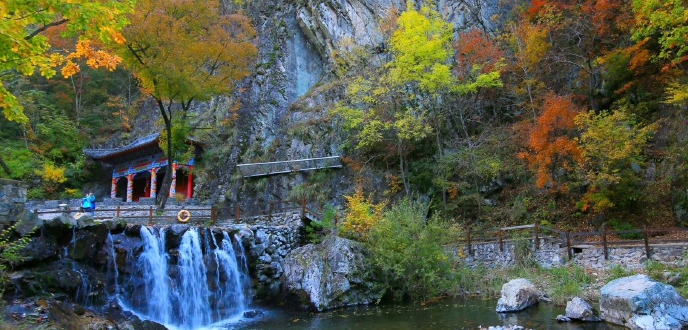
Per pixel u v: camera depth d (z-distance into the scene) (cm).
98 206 2483
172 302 1409
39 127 3525
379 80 2441
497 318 1169
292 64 3419
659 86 2105
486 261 1822
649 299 995
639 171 1936
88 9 774
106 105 4162
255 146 3089
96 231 1282
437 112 2583
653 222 1786
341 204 2509
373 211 1898
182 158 2373
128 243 1379
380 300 1500
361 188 2403
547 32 2456
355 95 2505
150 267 1399
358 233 1681
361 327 1160
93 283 1210
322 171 2653
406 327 1130
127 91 4341
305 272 1525
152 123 3869
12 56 761
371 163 2581
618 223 1838
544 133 1880
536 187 2150
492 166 2202
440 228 1588
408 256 1502
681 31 1585
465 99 2555
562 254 1675
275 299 1571
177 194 3036
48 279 1098
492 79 2327
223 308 1512
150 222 1738
